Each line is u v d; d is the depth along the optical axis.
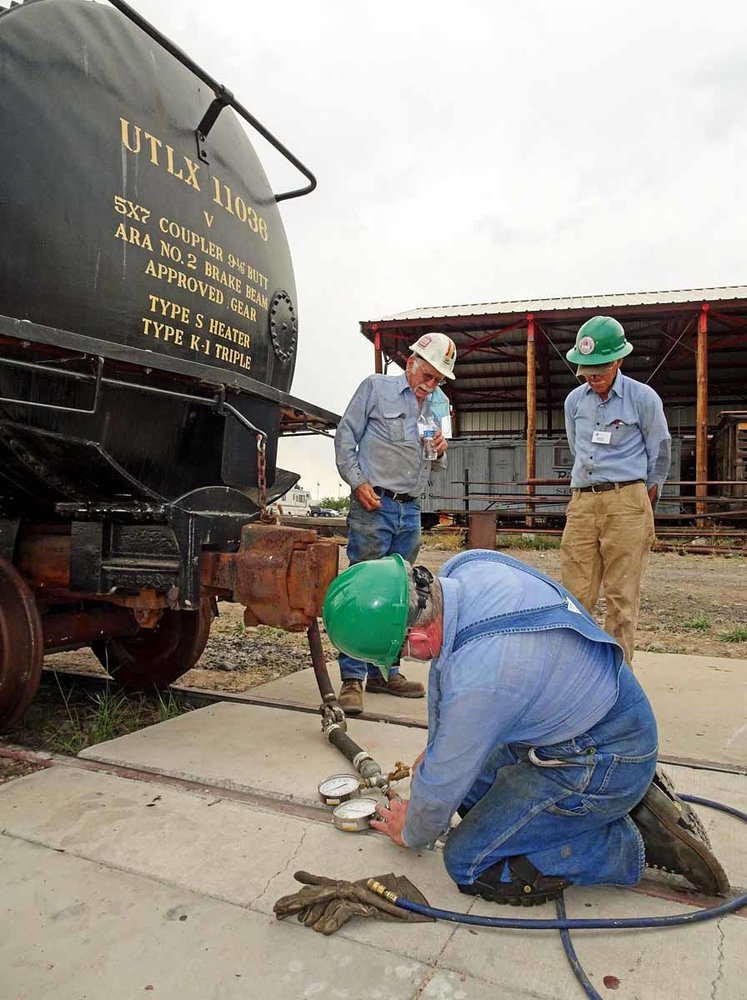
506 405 32.44
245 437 3.64
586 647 1.98
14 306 2.69
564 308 21.06
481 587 2.01
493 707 1.86
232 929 1.98
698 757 3.27
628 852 2.08
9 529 3.42
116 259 2.97
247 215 3.76
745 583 11.10
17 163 2.65
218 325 3.51
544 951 1.89
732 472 20.41
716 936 1.94
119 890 2.17
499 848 2.05
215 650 5.80
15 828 2.53
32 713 3.98
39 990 1.75
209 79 3.18
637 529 3.94
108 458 2.82
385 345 25.06
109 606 3.97
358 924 2.00
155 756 3.18
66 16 2.92
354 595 1.94
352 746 3.15
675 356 26.02
